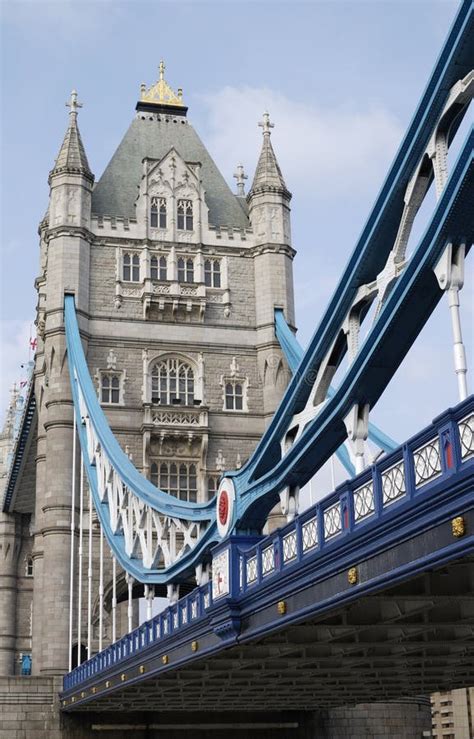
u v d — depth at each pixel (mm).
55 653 56531
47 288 64375
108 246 66125
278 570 23672
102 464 52812
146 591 41906
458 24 19031
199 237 67438
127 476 46406
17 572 86688
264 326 66188
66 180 66000
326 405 23234
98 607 58875
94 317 64375
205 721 53812
